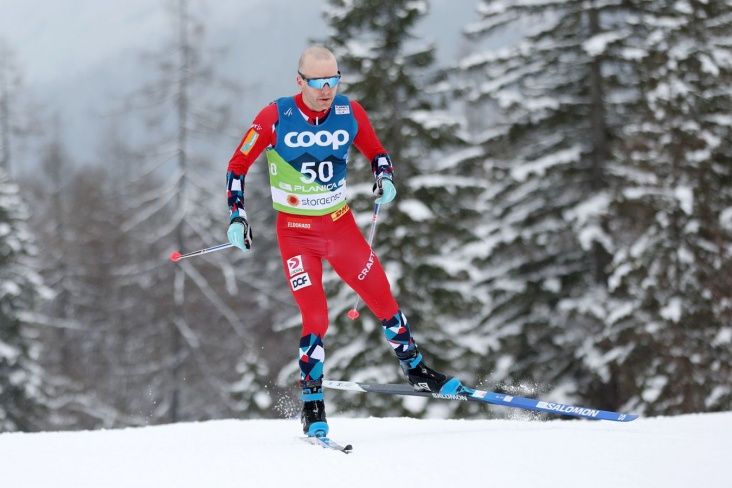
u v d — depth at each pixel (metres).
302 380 15.90
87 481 12.54
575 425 16.47
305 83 15.40
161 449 15.09
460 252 65.44
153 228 123.12
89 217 151.75
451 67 62.44
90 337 136.75
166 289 115.31
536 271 65.19
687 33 56.22
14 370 79.81
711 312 52.91
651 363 55.00
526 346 65.06
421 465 12.69
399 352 16.98
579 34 65.62
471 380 62.06
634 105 64.19
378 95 60.25
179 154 107.31
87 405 110.94
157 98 107.50
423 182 59.28
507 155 68.88
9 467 13.73
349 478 12.11
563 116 65.56
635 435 14.60
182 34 107.19
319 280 16.12
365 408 56.12
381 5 61.19
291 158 15.91
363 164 60.09
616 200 59.56
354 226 16.45
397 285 57.31
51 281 141.00
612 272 61.84
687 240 53.47
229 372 124.75
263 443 15.49
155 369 112.56
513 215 65.25
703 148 53.88
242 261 139.75
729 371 52.62
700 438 14.20
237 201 15.68
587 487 11.50
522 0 66.25
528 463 12.65
